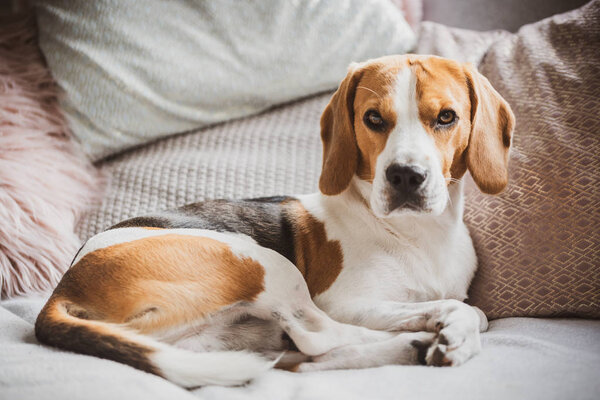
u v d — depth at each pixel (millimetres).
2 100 2100
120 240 1493
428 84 1414
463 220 1767
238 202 1769
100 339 1229
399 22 2264
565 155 1630
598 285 1480
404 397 1148
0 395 1121
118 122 2199
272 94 2258
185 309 1362
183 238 1449
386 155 1387
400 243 1562
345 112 1541
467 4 2377
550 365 1211
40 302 1759
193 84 2205
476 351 1310
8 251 1845
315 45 2205
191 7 2205
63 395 1106
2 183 1918
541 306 1534
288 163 2148
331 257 1589
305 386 1218
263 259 1453
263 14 2201
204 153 2221
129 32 2180
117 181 2195
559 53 1887
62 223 1991
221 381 1213
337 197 1658
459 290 1604
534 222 1607
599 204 1531
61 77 2203
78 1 2213
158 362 1194
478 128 1496
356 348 1369
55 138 2170
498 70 1991
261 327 1473
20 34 2309
